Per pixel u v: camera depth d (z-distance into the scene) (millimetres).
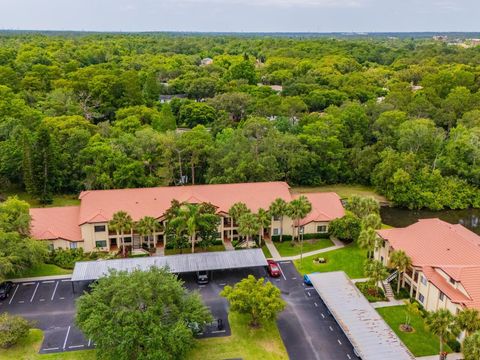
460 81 151000
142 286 46281
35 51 187000
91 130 102562
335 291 55875
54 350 48188
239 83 165125
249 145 92875
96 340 43531
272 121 113312
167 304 46812
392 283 60469
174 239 66562
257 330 51594
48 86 138250
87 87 132875
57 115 111562
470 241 56906
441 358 45906
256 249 66250
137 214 69938
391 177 95438
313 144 99875
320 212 75938
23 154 84375
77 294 58812
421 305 55750
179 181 95125
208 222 66500
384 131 110375
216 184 79562
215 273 64438
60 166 91188
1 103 105250
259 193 76562
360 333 48000
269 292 50500
